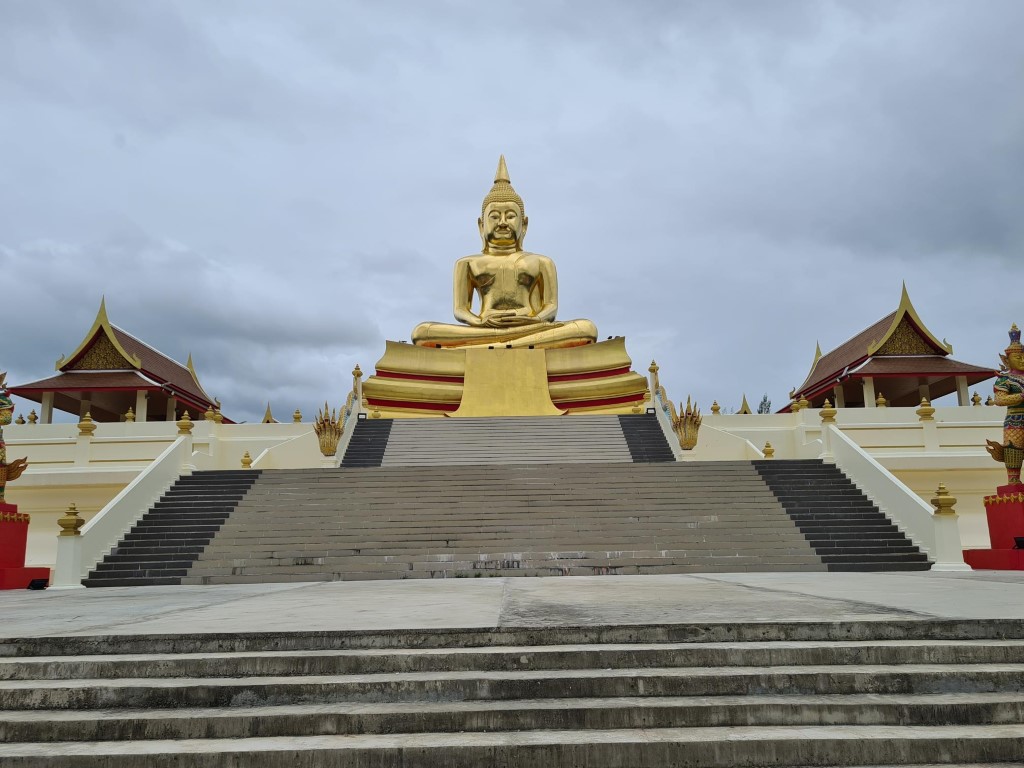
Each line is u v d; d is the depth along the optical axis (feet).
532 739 15.40
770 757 14.99
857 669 18.08
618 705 16.49
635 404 109.19
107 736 16.29
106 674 19.06
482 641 20.30
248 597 34.78
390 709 16.63
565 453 85.40
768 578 41.09
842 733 15.49
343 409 89.04
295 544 54.34
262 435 89.20
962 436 83.51
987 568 53.88
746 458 84.33
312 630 20.74
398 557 51.47
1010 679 17.57
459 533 55.01
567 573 49.06
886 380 124.77
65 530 51.67
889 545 54.03
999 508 56.29
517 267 130.72
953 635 20.25
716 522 57.00
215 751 15.12
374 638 20.35
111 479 78.02
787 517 58.03
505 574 48.85
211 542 55.36
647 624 20.47
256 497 63.21
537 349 116.78
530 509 58.85
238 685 17.57
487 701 17.25
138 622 24.70
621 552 51.57
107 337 117.80
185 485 66.74
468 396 112.37
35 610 30.68
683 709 16.26
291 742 15.64
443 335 122.52
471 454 85.25
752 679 17.53
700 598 28.58
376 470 67.67
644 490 62.80
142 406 118.42
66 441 84.89
